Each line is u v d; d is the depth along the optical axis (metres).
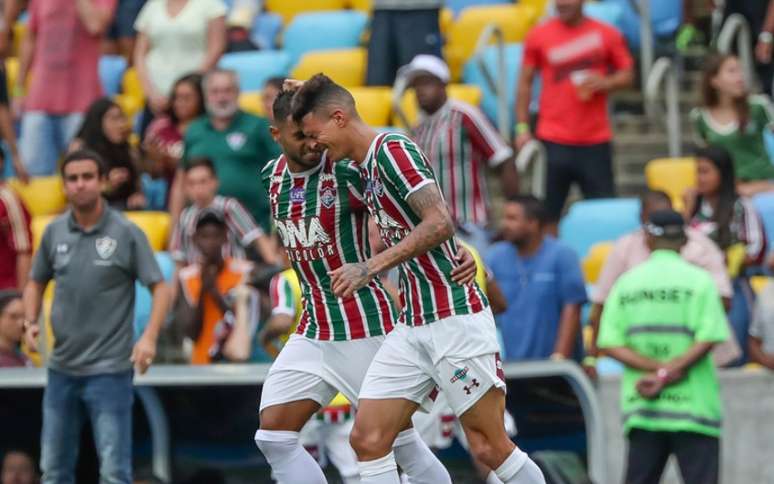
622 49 45.03
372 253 25.39
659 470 33.81
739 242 38.62
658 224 33.50
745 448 37.22
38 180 46.16
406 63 47.62
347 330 24.86
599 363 39.69
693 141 51.97
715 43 53.06
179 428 34.44
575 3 44.69
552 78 44.88
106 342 29.75
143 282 29.92
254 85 50.94
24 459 34.09
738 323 38.09
